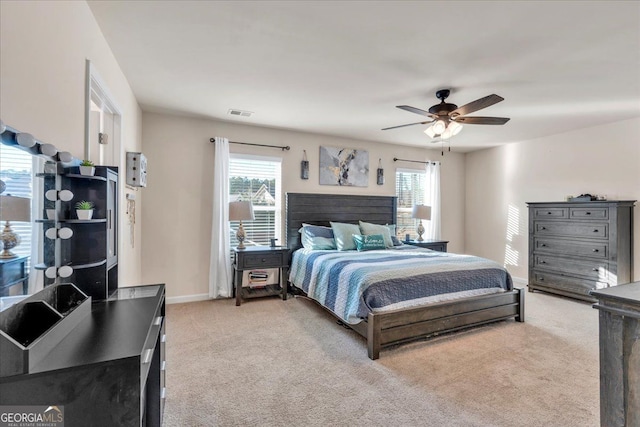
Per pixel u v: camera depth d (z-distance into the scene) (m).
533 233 4.68
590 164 4.32
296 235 4.64
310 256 3.95
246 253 3.99
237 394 2.04
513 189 5.38
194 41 2.23
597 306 1.06
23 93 1.15
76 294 1.35
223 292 4.16
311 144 4.90
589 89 3.01
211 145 4.23
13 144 1.07
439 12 1.86
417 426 1.75
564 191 4.63
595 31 2.03
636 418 0.97
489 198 5.80
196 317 3.49
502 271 3.36
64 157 1.40
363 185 5.33
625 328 0.99
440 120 2.96
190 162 4.11
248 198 4.50
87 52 1.83
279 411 1.87
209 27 2.06
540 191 4.96
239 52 2.39
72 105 1.61
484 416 1.83
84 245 1.60
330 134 4.93
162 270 3.96
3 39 1.03
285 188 4.71
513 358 2.55
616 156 4.06
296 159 4.79
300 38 2.18
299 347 2.74
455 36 2.12
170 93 3.24
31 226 1.21
